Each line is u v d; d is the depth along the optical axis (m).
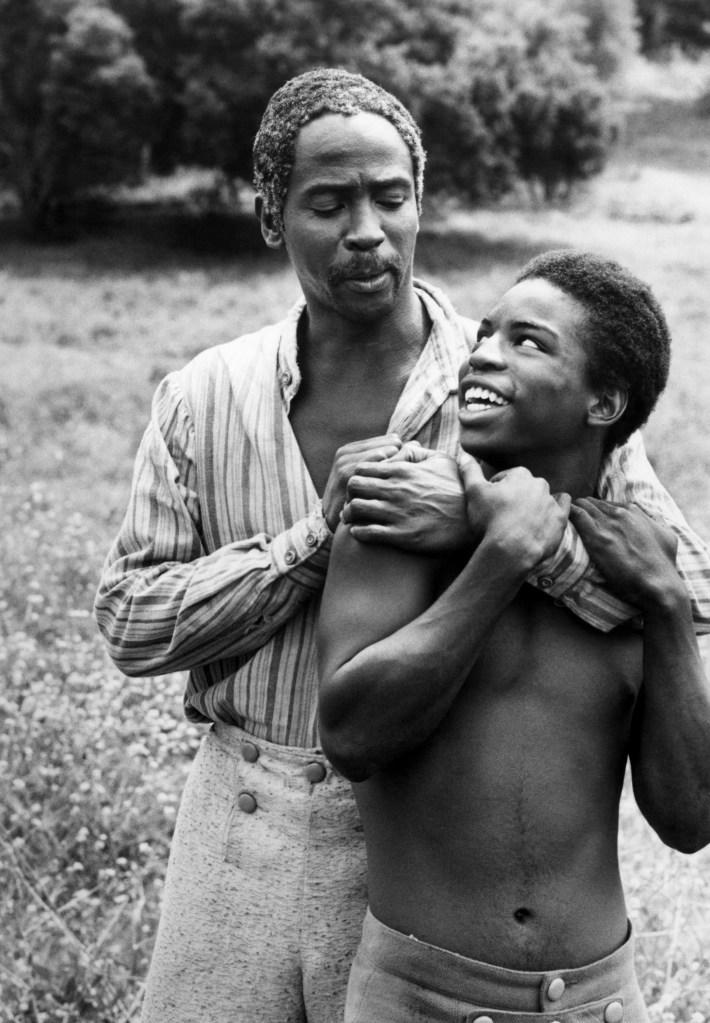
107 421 11.33
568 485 2.19
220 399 2.52
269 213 2.44
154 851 4.26
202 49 25.03
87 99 24.66
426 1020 2.09
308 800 2.46
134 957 3.70
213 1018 2.57
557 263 2.15
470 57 26.69
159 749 4.62
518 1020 2.05
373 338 2.45
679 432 11.12
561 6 35.88
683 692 2.08
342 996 2.51
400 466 2.09
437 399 2.44
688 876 3.99
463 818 2.07
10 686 5.29
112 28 24.66
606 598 2.10
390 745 1.99
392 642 1.97
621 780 2.19
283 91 2.37
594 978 2.09
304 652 2.45
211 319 17.34
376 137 2.29
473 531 2.04
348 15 25.39
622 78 39.38
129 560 2.54
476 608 1.96
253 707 2.49
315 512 2.32
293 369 2.46
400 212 2.33
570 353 2.09
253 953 2.52
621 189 29.58
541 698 2.10
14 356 14.21
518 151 27.70
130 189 28.06
